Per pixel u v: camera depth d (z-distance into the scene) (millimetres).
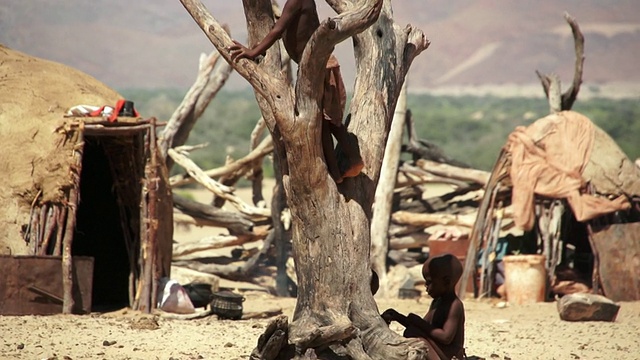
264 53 10922
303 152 10578
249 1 11086
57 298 16344
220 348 12789
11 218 16844
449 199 23922
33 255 16312
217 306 16844
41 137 17484
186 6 11000
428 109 140875
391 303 20516
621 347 13844
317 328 10109
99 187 19594
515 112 132000
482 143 108750
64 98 18734
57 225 16969
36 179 17047
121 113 17953
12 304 16031
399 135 23250
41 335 13375
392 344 10133
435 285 10555
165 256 18703
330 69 10742
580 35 23047
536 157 21438
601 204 20938
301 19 10531
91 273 16797
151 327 14672
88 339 13203
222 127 108562
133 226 18266
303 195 10758
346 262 10742
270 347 10016
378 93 11664
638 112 124375
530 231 22406
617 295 20562
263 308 19016
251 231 23688
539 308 19469
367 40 11898
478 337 14766
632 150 85750
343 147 10867
